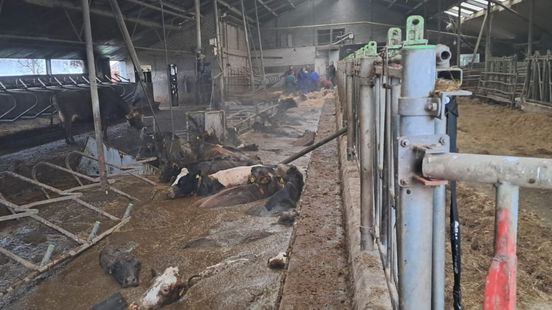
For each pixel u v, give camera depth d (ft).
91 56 18.66
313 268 7.61
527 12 52.08
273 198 15.98
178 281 10.03
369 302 5.46
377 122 6.75
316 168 15.47
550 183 2.41
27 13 32.76
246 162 21.33
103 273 11.77
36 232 15.06
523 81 38.01
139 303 9.70
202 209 16.52
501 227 2.58
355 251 7.24
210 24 56.29
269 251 12.48
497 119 31.09
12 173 17.65
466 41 75.20
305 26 86.07
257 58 81.51
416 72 3.11
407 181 3.05
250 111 41.60
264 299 9.85
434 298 3.52
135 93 48.78
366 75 6.75
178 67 58.13
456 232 3.61
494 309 2.66
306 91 69.51
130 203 17.47
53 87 40.40
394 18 84.89
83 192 19.13
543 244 8.78
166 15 50.98
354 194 10.00
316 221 10.00
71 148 29.94
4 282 11.50
